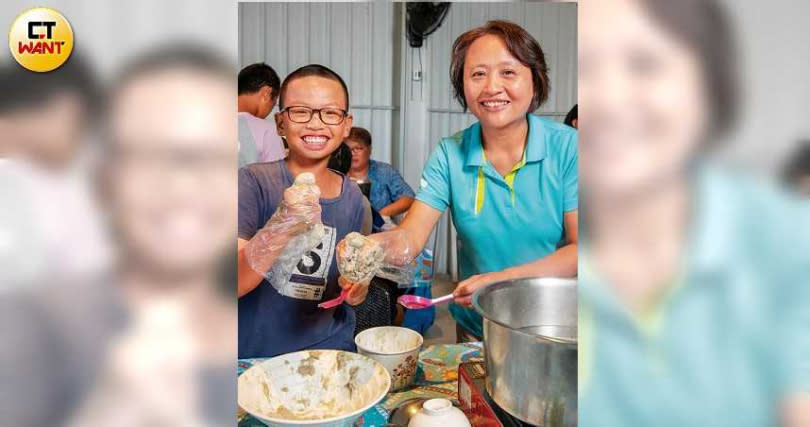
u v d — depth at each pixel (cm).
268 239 87
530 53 91
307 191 88
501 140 92
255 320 93
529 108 92
